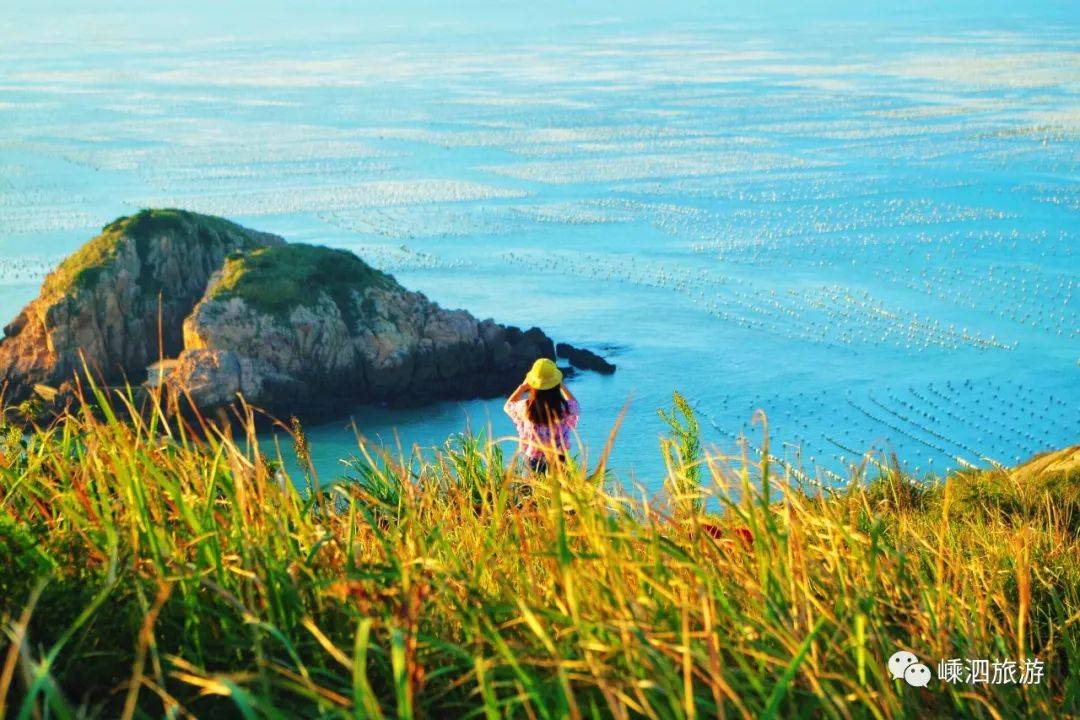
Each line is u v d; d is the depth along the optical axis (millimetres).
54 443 6410
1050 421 99750
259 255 101188
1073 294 151375
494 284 158625
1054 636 6309
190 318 93562
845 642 4621
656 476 29906
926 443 93438
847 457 85438
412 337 98562
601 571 5008
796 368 114938
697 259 176500
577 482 5895
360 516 6352
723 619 4941
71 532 5230
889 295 151375
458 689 4559
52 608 4676
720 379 110562
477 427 91125
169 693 4418
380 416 93438
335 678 4367
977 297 149500
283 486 5996
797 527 5469
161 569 4582
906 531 7578
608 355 118750
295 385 91000
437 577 4961
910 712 4523
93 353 96500
